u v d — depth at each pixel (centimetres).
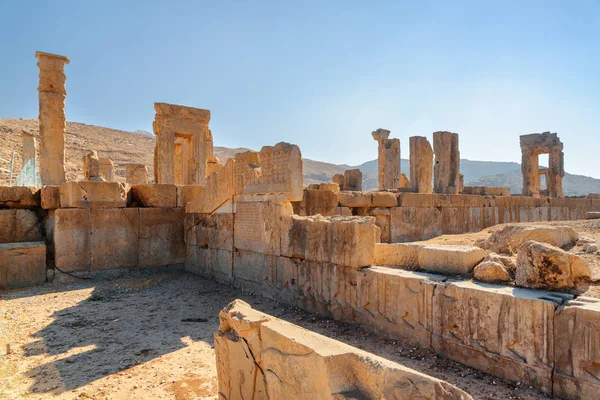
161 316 626
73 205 891
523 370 351
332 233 571
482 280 428
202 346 498
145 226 986
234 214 827
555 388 329
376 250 574
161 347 495
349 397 229
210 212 916
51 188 944
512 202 1573
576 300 338
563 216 1797
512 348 360
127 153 5053
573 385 319
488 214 1476
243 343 324
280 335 285
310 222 618
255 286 752
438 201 1310
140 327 573
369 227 542
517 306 357
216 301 709
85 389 386
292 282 655
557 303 339
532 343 346
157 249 1002
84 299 732
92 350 486
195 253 979
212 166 1695
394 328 474
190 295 753
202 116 1681
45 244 902
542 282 383
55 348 494
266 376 298
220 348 352
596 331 307
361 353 247
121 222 952
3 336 536
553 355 333
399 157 1938
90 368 435
